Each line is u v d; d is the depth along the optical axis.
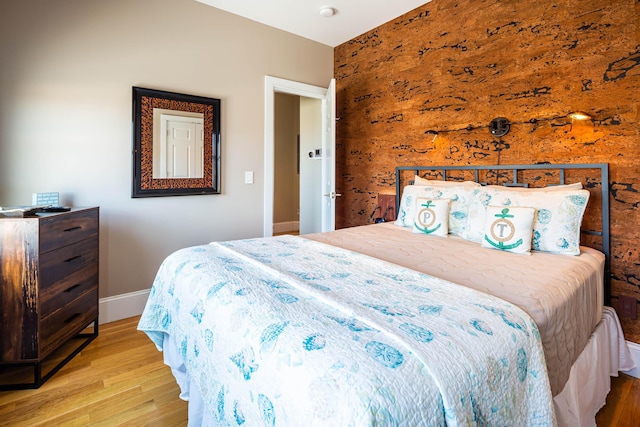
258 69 3.12
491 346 0.83
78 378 1.79
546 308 1.13
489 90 2.43
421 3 2.80
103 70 2.35
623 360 1.85
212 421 1.11
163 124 2.61
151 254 2.64
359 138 3.51
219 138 2.90
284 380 0.76
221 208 2.97
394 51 3.09
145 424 1.46
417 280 1.28
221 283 1.23
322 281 1.26
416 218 2.41
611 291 1.93
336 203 3.83
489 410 0.76
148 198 2.60
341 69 3.66
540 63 2.16
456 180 2.67
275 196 5.99
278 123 5.94
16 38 2.05
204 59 2.79
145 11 2.50
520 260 1.66
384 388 0.65
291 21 3.10
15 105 2.07
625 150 1.86
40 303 1.70
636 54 1.79
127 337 2.26
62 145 2.23
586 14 1.96
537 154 2.21
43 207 1.93
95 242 2.21
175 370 1.58
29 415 1.50
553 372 1.13
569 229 1.79
